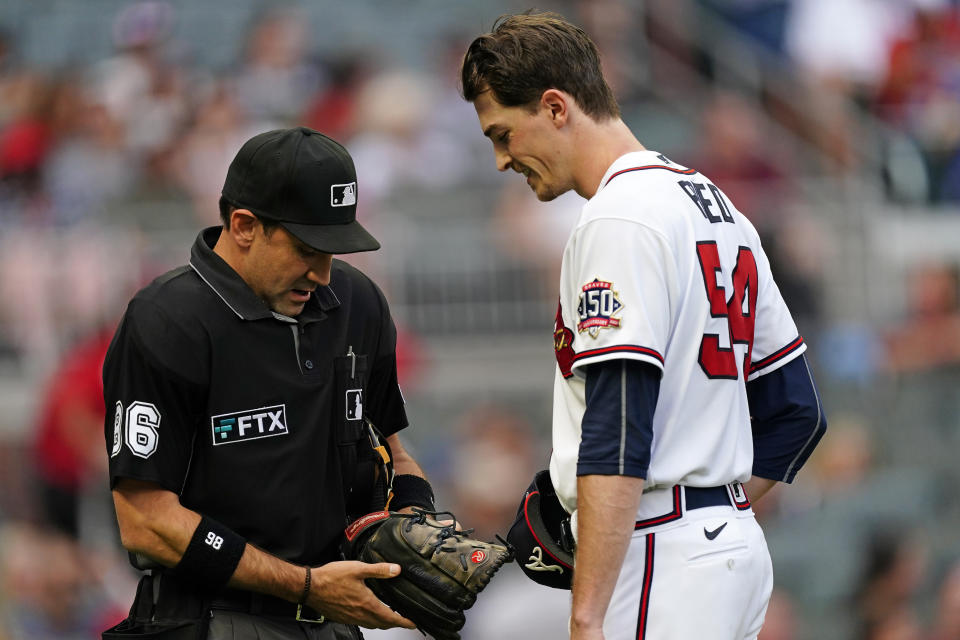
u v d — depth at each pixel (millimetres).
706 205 9086
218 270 9484
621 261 8562
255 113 35562
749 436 9297
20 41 38969
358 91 36312
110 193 32688
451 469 29250
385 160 33938
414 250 30359
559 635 25797
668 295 8625
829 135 35938
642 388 8445
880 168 35000
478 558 9539
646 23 39031
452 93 36188
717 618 8695
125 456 9156
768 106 37344
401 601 9680
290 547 9711
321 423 9781
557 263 30469
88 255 29703
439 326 30312
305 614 9945
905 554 28672
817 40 38125
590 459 8398
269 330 9539
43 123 34344
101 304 29547
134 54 37531
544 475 9805
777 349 9648
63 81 35688
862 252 31859
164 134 34250
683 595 8680
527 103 9133
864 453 29719
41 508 27578
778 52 38406
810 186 33875
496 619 25859
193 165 33531
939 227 33344
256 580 9352
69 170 33156
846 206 32875
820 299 31453
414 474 10977
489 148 34656
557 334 9180
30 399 28719
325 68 36812
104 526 27188
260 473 9547
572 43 9141
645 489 8828
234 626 9641
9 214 32125
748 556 8938
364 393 10203
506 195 32781
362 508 10508
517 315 30391
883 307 31562
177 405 9320
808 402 9680
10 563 27141
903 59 37875
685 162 35719
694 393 8805
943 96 37219
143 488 9273
